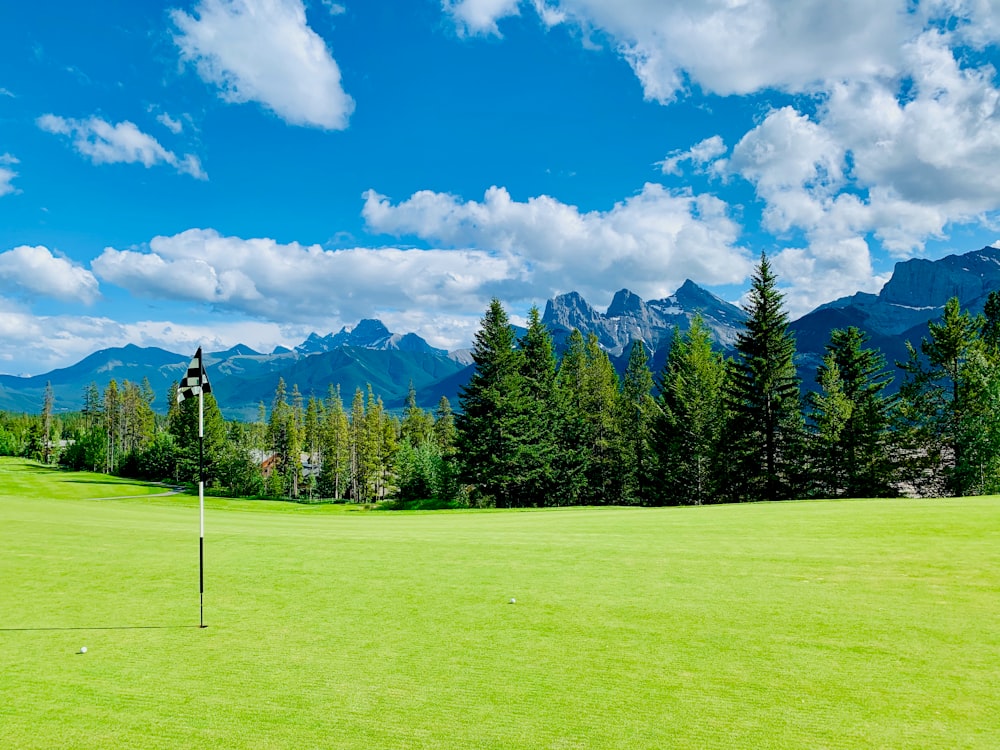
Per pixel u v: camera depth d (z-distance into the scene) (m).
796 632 9.15
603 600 11.05
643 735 6.16
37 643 9.23
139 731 6.37
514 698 7.11
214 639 9.35
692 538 17.33
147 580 13.04
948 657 8.08
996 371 42.19
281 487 107.56
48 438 144.62
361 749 5.95
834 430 45.84
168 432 112.06
